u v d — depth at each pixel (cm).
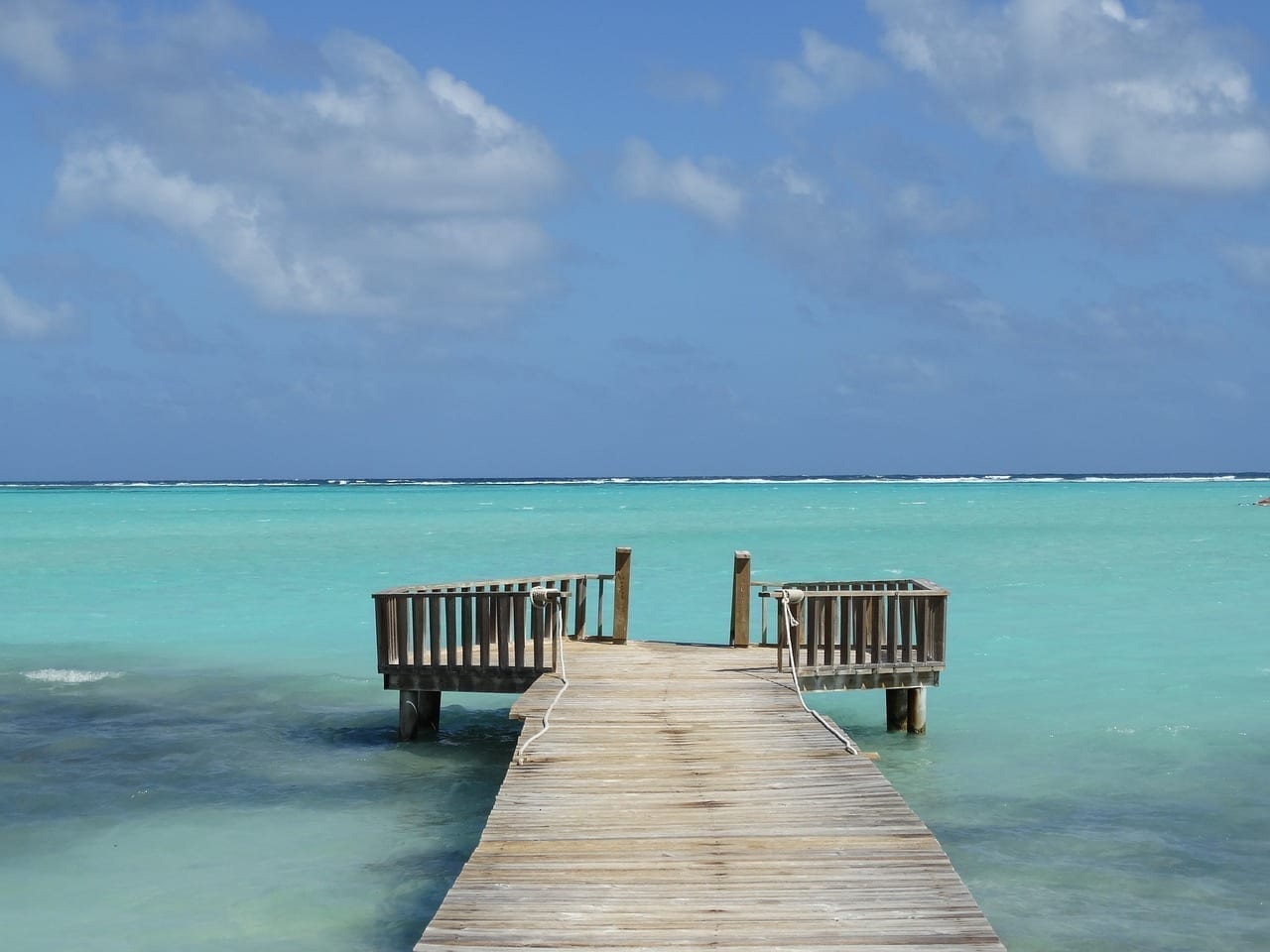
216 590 3616
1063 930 959
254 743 1644
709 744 1203
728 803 989
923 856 854
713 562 4450
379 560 4659
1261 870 1097
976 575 3891
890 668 1611
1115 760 1501
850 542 5534
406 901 1041
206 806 1335
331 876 1107
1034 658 2277
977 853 1145
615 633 1909
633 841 891
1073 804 1308
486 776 1469
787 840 891
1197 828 1219
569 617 2023
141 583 3828
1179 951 920
